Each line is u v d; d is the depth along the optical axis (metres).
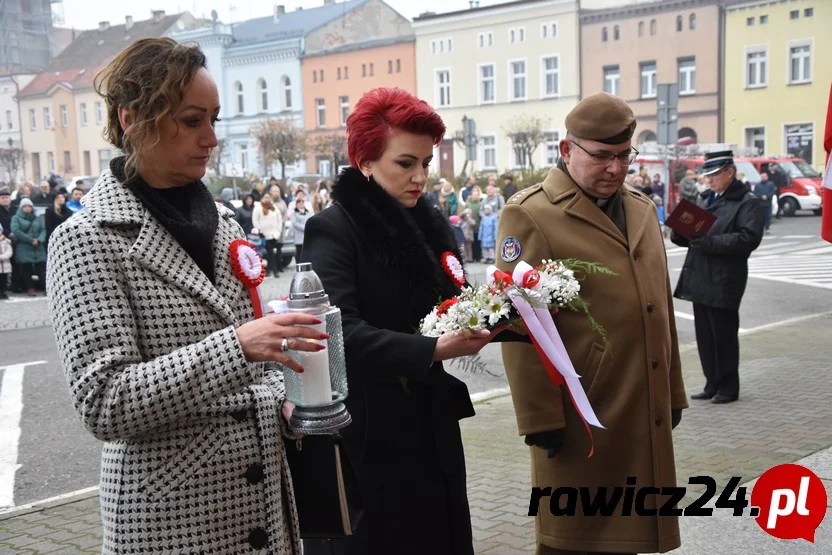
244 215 16.52
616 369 2.79
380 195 2.33
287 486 1.95
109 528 1.78
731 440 5.25
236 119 50.00
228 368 1.66
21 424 6.50
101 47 58.12
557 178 2.94
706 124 38.28
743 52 37.03
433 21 42.91
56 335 1.70
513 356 2.80
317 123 47.31
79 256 1.70
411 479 2.30
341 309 2.20
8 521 4.39
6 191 14.95
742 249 6.09
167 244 1.80
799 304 11.77
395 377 2.20
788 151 36.72
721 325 6.26
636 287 2.83
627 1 38.56
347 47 45.62
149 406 1.62
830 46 35.09
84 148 55.47
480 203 18.47
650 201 3.12
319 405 1.77
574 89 39.75
